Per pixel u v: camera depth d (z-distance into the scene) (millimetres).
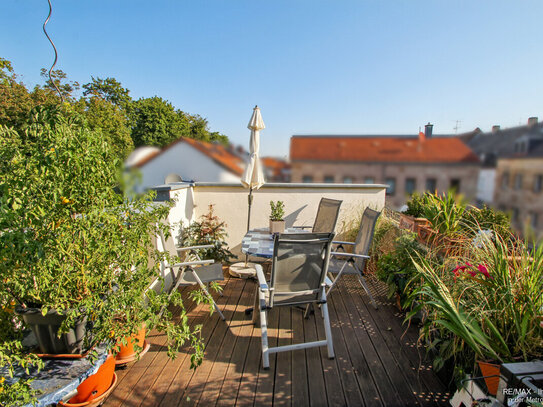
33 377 1584
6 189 1394
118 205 1865
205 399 2035
